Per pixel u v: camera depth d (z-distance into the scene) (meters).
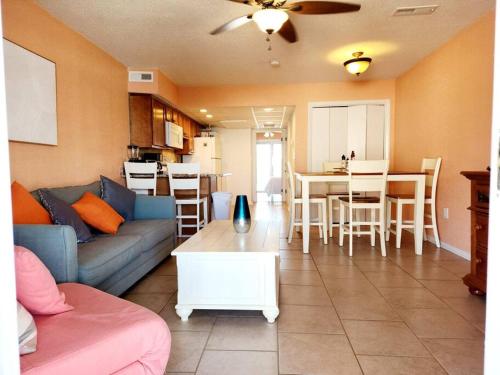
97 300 1.40
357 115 5.44
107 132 4.03
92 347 1.05
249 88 5.59
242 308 2.04
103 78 3.95
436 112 3.95
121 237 2.52
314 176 3.65
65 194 2.79
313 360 1.61
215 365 1.58
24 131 2.63
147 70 4.61
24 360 0.96
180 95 5.68
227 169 9.16
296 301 2.33
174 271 3.06
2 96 0.62
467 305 2.22
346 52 4.05
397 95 5.25
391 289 2.53
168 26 3.29
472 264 2.39
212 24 3.26
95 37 3.54
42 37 2.88
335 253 3.62
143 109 4.71
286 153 9.22
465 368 1.53
